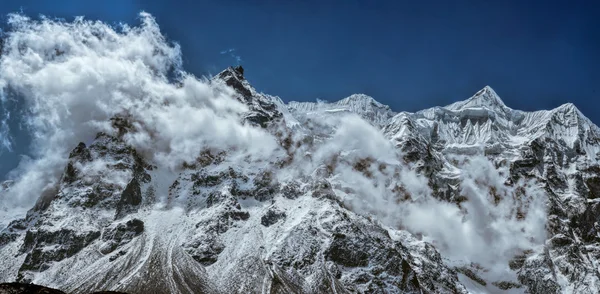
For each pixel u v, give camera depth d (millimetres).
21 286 118938
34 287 119688
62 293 122312
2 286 117625
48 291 119688
